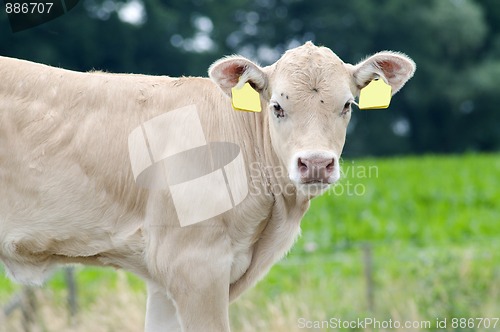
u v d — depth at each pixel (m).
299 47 9.44
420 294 15.78
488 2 81.31
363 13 73.06
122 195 9.17
